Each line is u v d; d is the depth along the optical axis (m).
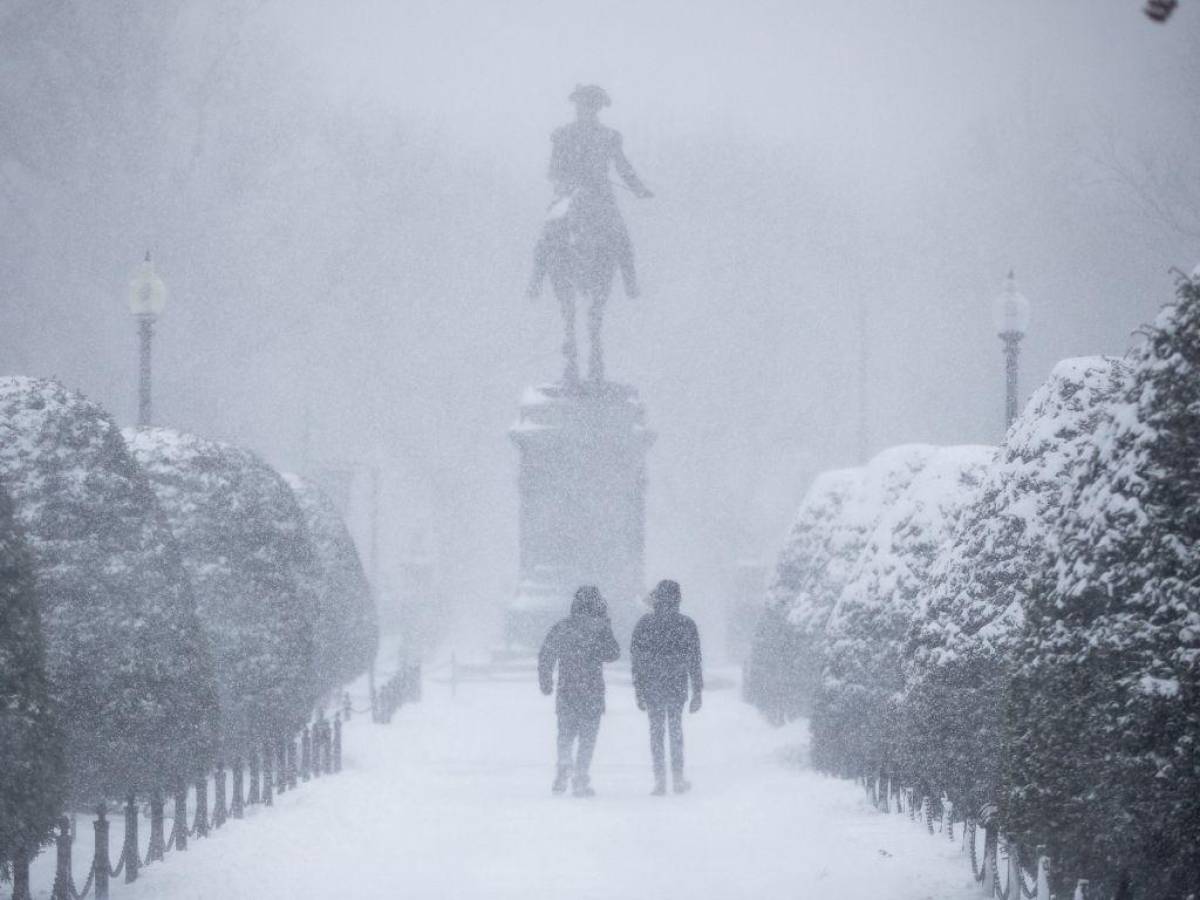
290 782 54.09
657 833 46.53
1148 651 27.48
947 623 42.88
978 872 34.66
